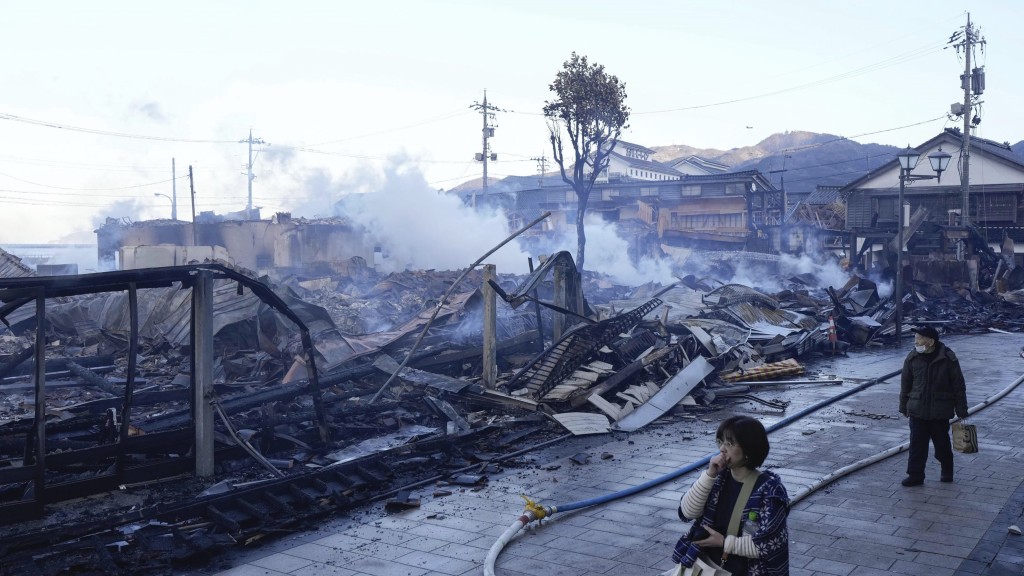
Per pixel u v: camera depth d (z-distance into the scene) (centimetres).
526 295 1486
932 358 870
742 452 365
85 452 871
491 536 754
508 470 1018
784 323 2300
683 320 2027
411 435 1187
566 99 3722
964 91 4278
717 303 2256
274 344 1625
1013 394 1528
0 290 782
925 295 3512
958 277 3594
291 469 1004
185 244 5244
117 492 887
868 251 4516
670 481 941
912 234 3703
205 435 948
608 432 1241
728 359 1795
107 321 1956
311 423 1217
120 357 1812
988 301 3503
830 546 692
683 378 1507
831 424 1273
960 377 856
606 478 959
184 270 939
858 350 2347
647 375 1537
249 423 1176
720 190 6138
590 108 3722
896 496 845
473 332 1816
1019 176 4966
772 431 1218
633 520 792
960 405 856
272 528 775
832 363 2050
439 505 863
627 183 6481
